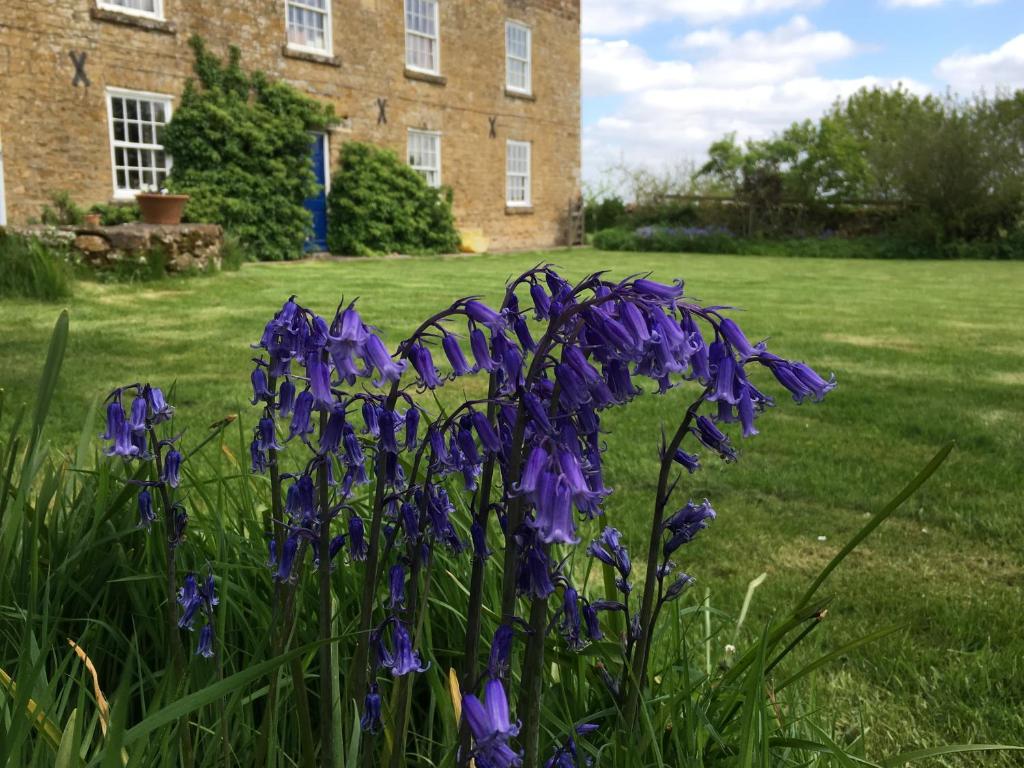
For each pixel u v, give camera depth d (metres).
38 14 12.99
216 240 13.20
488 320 1.25
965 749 1.58
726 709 1.72
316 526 1.44
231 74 15.84
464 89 21.55
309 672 1.90
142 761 1.36
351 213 18.89
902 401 6.04
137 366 6.26
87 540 2.02
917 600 3.10
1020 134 25.41
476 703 1.10
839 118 40.72
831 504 4.05
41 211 13.27
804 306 11.96
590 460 1.32
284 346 1.35
